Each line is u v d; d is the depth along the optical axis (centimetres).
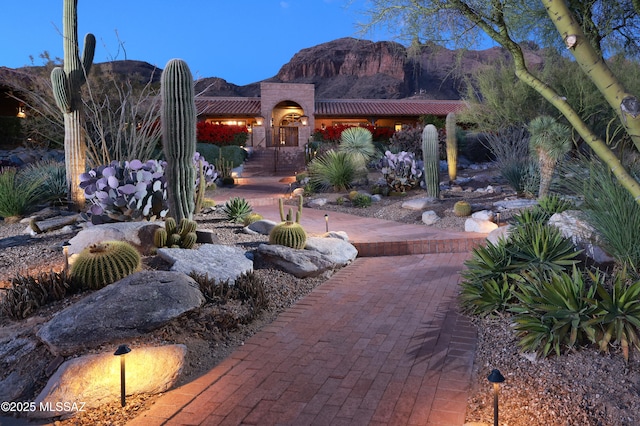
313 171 1730
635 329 393
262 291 589
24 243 782
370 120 3438
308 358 449
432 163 1308
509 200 1278
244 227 953
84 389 372
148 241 680
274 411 355
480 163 2470
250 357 455
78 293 536
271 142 3350
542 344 405
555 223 657
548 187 1120
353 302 617
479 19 354
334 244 824
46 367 414
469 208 1136
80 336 432
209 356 459
